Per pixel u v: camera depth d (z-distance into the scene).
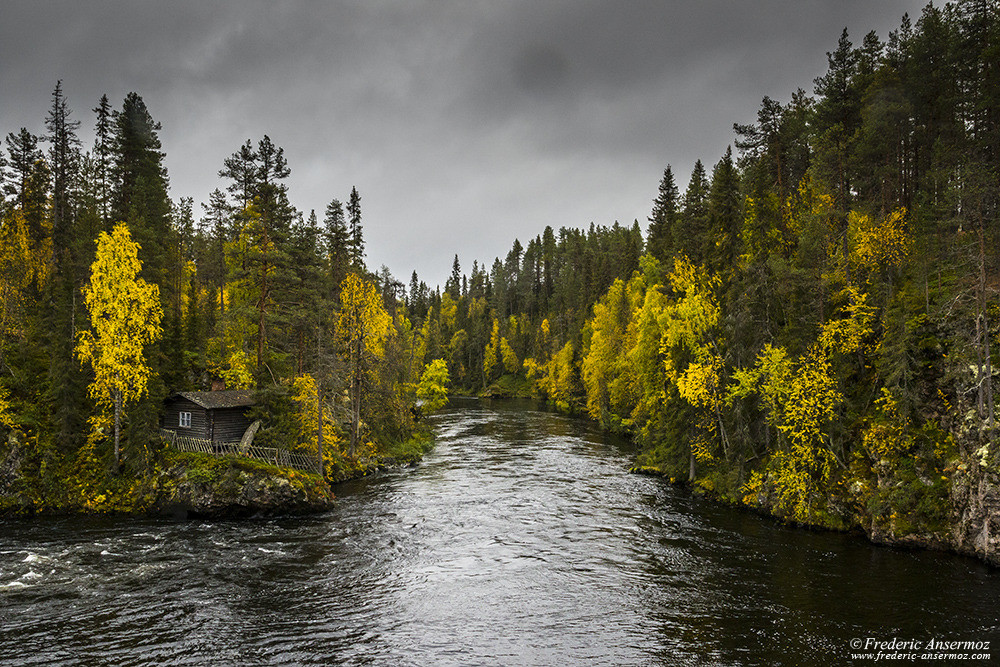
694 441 37.72
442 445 57.41
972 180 25.86
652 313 40.34
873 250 30.80
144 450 33.06
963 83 36.91
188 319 47.78
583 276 106.81
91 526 29.25
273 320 40.62
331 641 16.92
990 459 23.14
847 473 28.70
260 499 31.09
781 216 37.78
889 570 22.78
